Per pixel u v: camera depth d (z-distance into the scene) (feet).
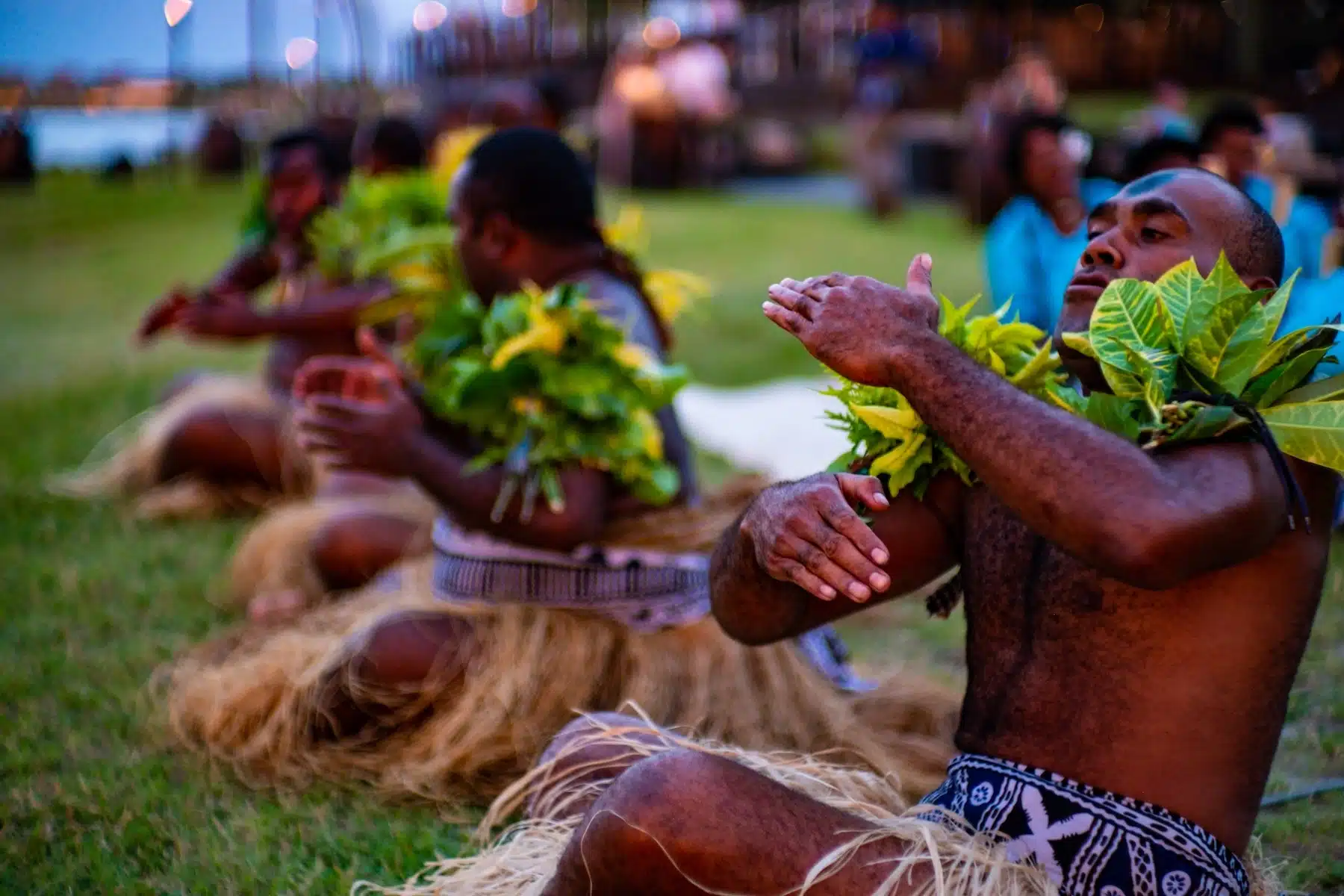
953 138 59.57
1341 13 50.39
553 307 11.05
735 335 32.01
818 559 7.07
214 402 19.90
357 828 10.37
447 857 9.82
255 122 59.88
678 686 11.37
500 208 12.09
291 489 19.54
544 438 11.13
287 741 11.43
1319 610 14.89
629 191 61.82
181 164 64.18
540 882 7.88
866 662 13.99
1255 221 7.70
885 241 45.11
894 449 7.94
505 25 72.95
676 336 31.89
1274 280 7.80
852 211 53.78
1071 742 7.15
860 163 51.98
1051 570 7.38
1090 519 6.28
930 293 7.09
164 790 11.00
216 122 63.05
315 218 19.02
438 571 12.22
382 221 17.67
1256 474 6.47
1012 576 7.56
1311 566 7.14
